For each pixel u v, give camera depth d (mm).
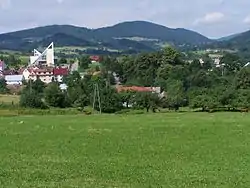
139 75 187500
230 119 68562
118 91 140500
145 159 32094
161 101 125688
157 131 51031
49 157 33156
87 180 24688
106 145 39625
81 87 139875
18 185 23281
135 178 25188
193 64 195625
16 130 53531
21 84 193000
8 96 143625
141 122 64312
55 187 22969
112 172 26984
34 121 69625
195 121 64438
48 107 124438
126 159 32094
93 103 122062
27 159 32188
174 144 40000
